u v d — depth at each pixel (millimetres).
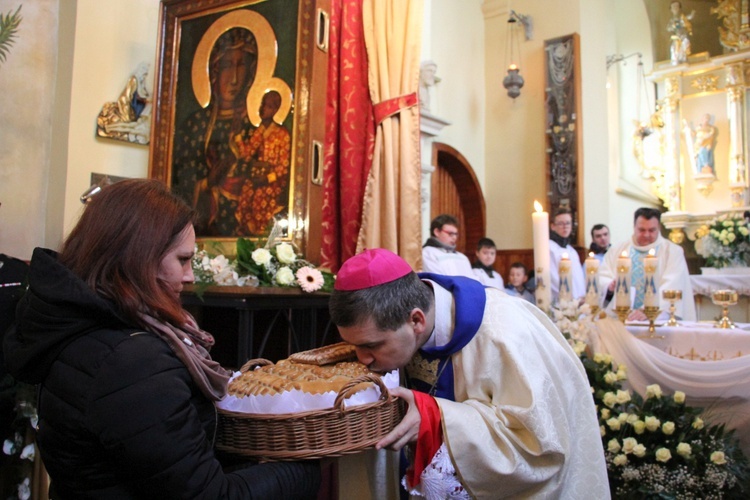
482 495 1348
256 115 3426
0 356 2355
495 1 7840
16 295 2354
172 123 3713
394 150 3672
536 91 7512
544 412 1350
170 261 1162
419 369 1562
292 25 3379
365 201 3670
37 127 3533
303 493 1156
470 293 1521
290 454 1155
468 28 7648
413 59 3730
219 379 1167
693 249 9750
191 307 3268
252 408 1199
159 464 974
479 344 1459
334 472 2336
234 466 1564
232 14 3584
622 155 9453
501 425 1359
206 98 3621
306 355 1480
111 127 3703
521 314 1545
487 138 7848
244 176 3416
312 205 3225
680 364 2871
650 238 4395
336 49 3875
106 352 1009
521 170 7566
